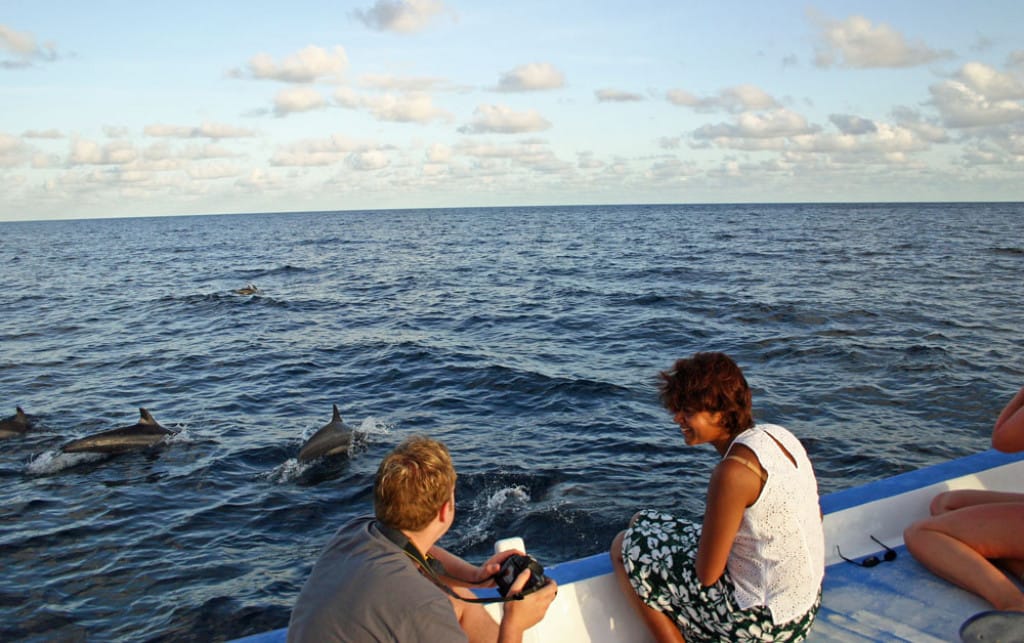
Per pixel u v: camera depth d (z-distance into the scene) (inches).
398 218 7495.1
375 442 440.1
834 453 396.5
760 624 112.7
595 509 332.5
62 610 267.9
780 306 876.0
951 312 820.0
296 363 666.8
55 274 1728.6
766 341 678.5
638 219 5339.6
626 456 397.7
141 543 319.9
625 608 132.5
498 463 389.7
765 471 108.3
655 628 125.8
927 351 613.3
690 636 122.9
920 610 133.9
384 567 93.7
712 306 905.5
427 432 453.1
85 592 280.5
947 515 144.1
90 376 643.5
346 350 717.9
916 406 473.7
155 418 509.4
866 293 992.9
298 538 324.5
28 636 253.1
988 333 695.7
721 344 679.1
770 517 109.0
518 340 746.2
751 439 110.5
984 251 1748.3
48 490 382.0
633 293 1072.8
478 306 1009.5
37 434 478.3
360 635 90.2
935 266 1371.8
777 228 3304.6
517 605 113.8
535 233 3388.3
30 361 710.5
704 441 117.4
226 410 524.4
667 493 349.1
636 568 123.9
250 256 2220.7
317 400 542.6
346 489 374.0
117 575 292.7
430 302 1065.5
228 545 317.4
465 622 114.8
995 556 138.8
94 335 854.5
